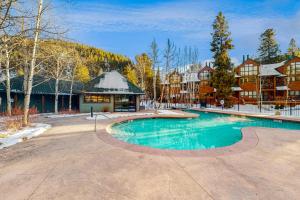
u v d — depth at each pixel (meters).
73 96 26.86
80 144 7.79
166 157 6.11
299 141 8.29
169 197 3.65
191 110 29.55
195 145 11.18
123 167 5.20
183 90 47.66
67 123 13.96
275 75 34.41
